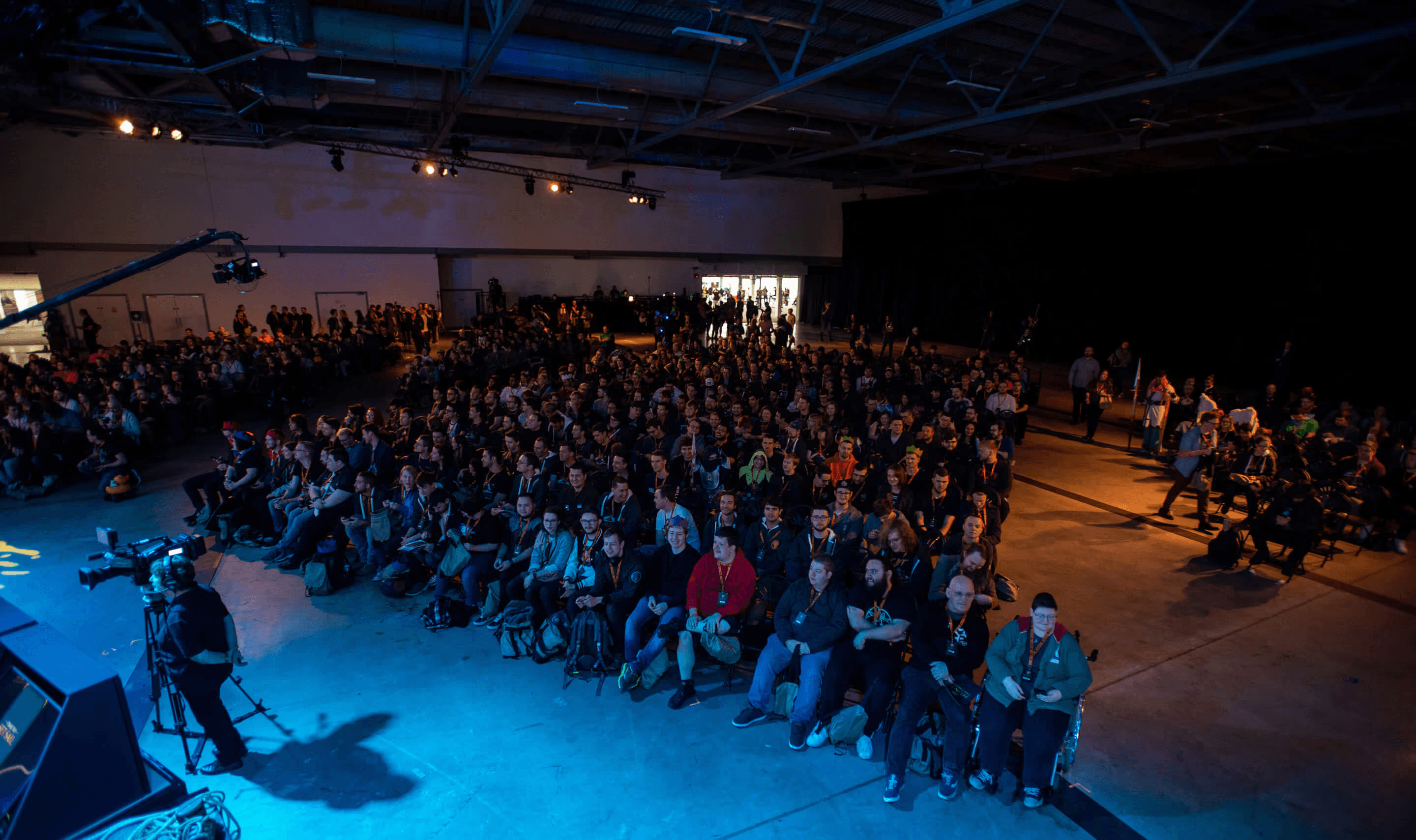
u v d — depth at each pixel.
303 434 9.16
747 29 11.43
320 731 5.08
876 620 4.95
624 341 27.48
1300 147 17.47
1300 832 4.20
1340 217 17.33
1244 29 10.18
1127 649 6.20
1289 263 18.52
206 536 8.84
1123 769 4.71
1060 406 18.16
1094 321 23.80
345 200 24.83
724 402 12.19
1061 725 4.31
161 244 22.75
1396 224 16.33
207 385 15.12
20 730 3.90
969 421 10.21
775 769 4.76
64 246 21.62
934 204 28.86
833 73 10.55
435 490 7.20
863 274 32.56
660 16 11.12
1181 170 20.61
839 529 6.89
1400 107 11.34
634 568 6.01
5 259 20.91
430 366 16.98
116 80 13.49
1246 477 9.06
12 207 20.86
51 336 20.34
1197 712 5.31
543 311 26.02
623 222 29.02
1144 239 21.98
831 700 4.96
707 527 6.71
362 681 5.72
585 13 11.07
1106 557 8.32
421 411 16.08
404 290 26.23
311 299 24.98
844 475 8.87
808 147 22.56
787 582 6.24
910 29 11.14
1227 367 20.27
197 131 19.55
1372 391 17.03
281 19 9.71
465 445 9.91
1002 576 7.06
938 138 19.66
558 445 9.47
